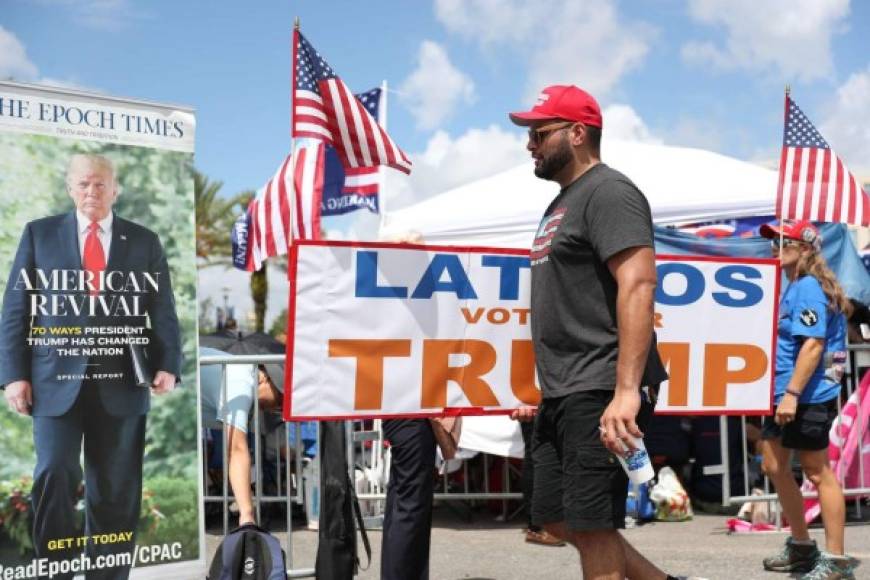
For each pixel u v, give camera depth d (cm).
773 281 462
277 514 711
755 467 733
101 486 366
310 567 515
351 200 1055
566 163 340
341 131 467
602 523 318
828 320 490
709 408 457
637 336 308
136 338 376
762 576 514
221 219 3350
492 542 637
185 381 387
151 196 382
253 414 501
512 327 435
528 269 436
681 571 530
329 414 410
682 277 454
